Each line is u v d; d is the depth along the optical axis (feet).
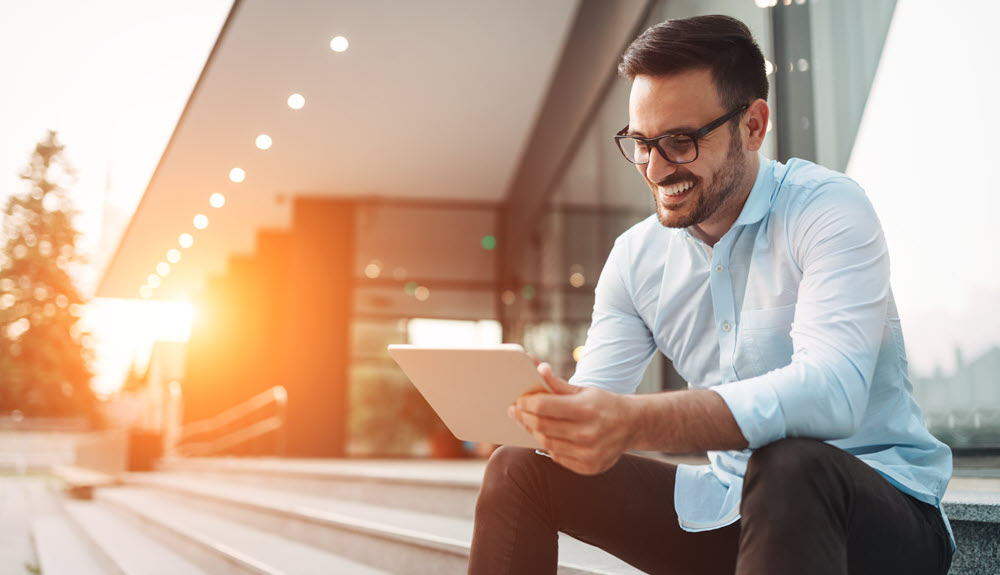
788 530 2.81
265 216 32.89
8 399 99.25
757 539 2.85
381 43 21.52
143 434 31.22
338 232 30.58
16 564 15.78
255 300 36.78
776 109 10.62
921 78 8.37
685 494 3.83
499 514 3.90
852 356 3.15
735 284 3.87
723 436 2.97
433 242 31.12
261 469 19.29
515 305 29.43
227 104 23.97
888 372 3.57
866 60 9.29
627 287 4.41
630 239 4.41
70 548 17.62
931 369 8.30
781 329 3.69
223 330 36.68
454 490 10.70
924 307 8.38
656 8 15.14
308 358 29.76
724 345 3.90
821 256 3.41
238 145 26.35
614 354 4.44
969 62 7.72
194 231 33.83
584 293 19.98
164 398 34.63
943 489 3.53
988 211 7.50
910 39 8.57
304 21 20.31
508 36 21.54
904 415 3.56
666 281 4.17
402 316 30.50
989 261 7.48
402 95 24.08
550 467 3.85
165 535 15.11
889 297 3.63
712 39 3.50
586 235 19.79
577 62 20.62
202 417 36.22
